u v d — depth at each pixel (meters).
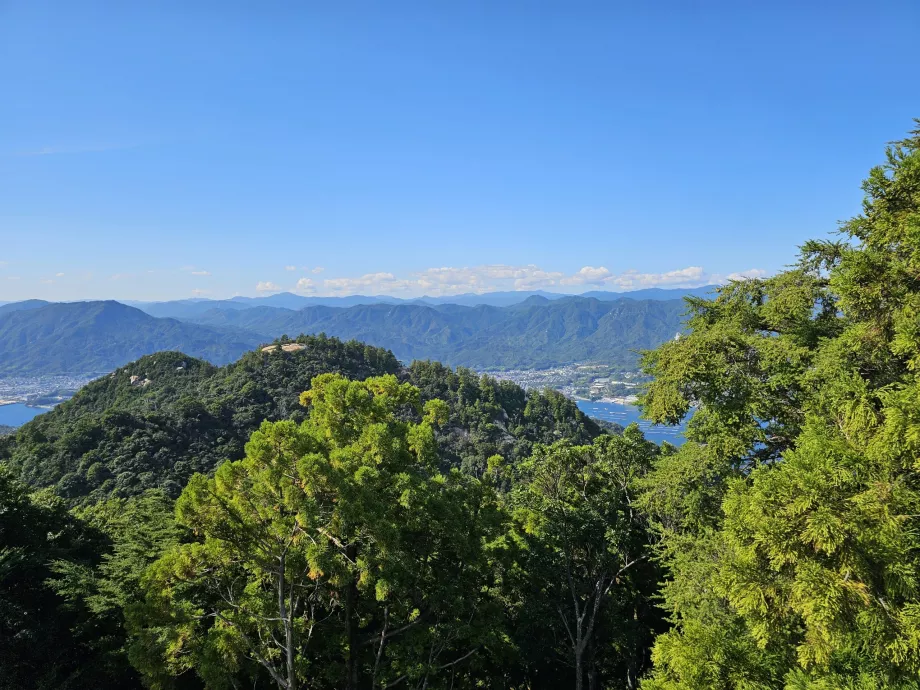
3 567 14.59
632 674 19.80
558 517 18.39
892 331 8.49
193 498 10.71
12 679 13.51
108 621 15.60
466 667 17.53
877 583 5.96
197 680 15.02
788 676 7.04
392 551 10.90
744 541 6.40
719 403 13.09
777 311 13.50
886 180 8.68
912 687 6.09
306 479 10.33
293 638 12.73
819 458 6.23
